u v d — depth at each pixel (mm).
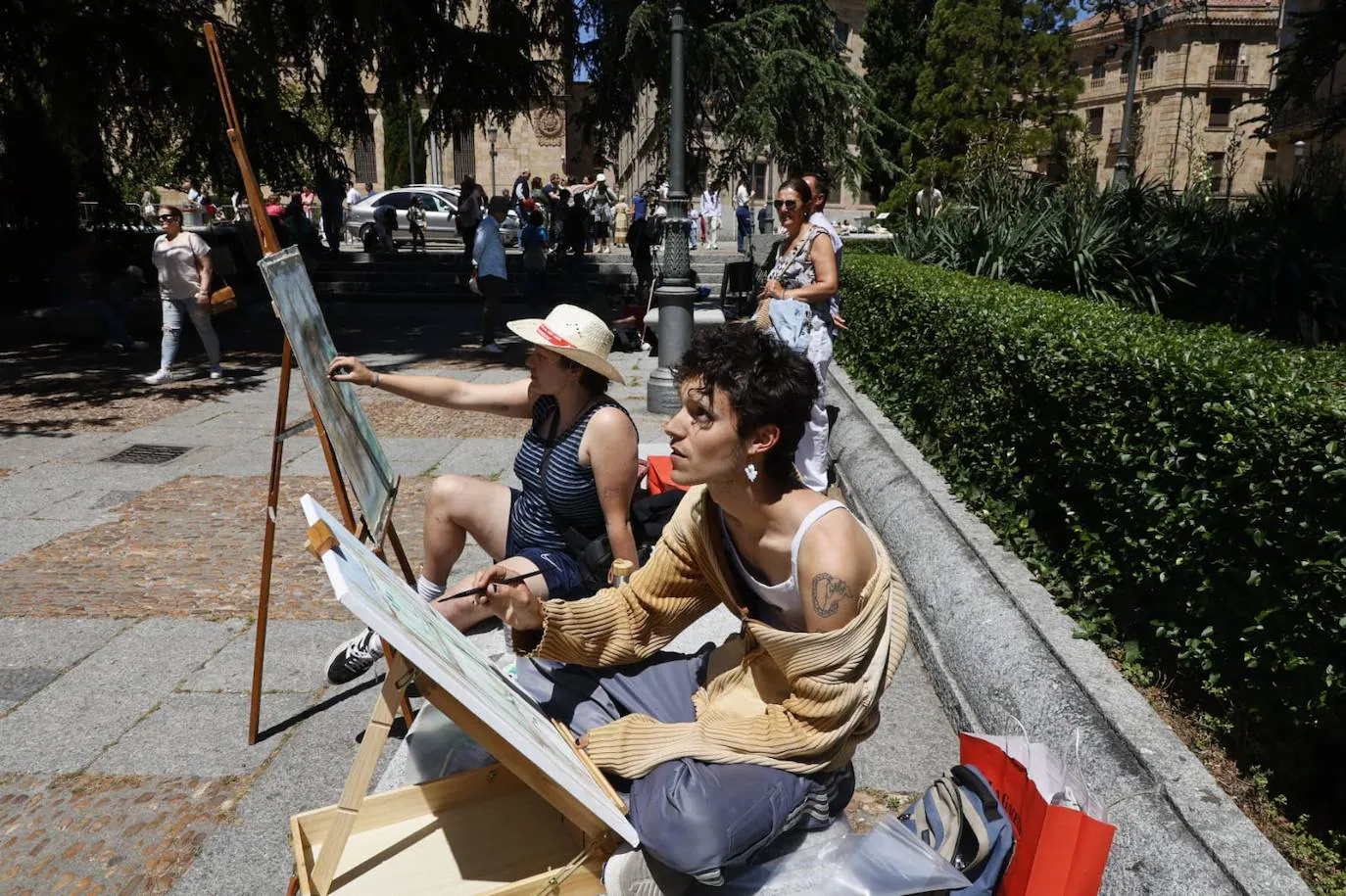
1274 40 51656
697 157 17703
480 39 13734
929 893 1896
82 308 12336
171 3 11000
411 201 27000
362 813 2205
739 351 1925
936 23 32781
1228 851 2244
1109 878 2389
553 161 46781
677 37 8438
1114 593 3498
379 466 3352
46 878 2674
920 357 6379
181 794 3066
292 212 20203
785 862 1984
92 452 7348
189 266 9984
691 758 1992
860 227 33812
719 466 1944
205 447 7570
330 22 12383
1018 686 3154
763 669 2148
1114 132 57469
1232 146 25766
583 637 2301
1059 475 4090
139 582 4785
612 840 1978
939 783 2080
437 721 2488
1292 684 2590
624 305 15172
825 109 16297
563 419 3178
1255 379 3002
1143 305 8359
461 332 14602
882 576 1971
